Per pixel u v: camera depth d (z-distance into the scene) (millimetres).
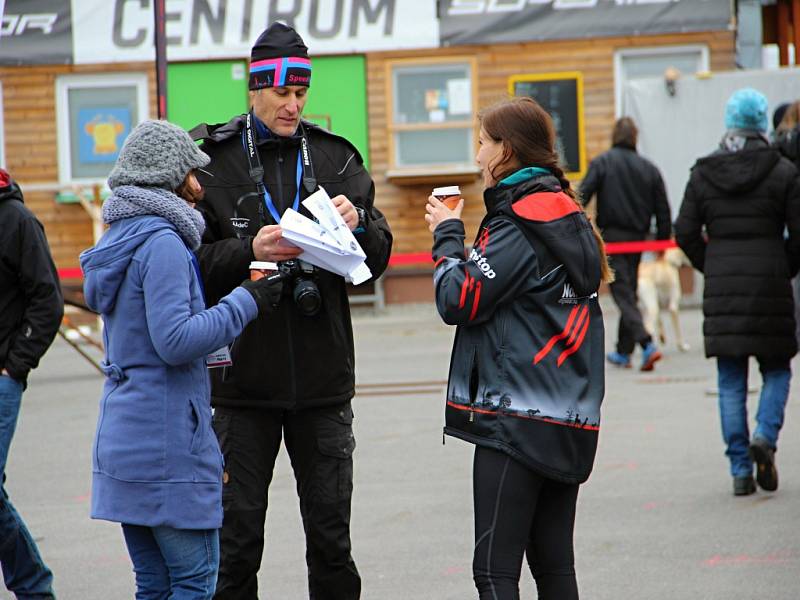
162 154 5555
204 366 5672
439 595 7699
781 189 9945
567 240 5664
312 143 6668
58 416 14938
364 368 17906
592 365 5820
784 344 9922
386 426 13391
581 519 9422
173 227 5547
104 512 5496
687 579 7867
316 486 6496
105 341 5648
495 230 5707
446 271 5695
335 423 6516
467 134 25125
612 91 25031
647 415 13539
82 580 8258
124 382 5523
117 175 5559
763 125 10188
